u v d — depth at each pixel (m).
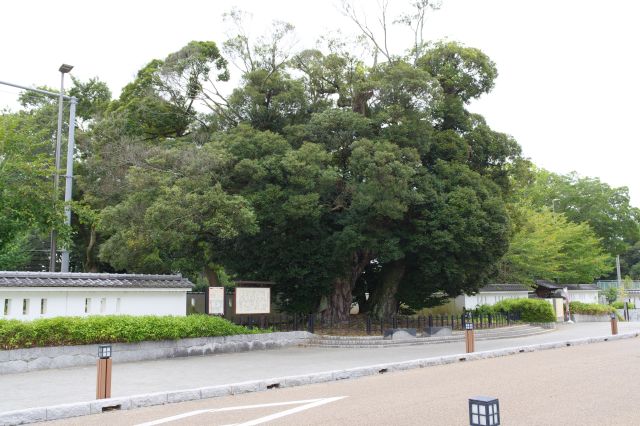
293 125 25.45
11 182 20.61
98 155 28.72
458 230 24.16
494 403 5.09
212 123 27.52
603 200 61.25
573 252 50.22
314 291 27.45
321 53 27.16
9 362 14.57
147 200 21.59
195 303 28.06
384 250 24.28
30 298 16.58
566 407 9.31
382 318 28.39
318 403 10.18
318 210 22.77
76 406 9.55
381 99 25.12
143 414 9.62
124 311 18.89
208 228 20.62
